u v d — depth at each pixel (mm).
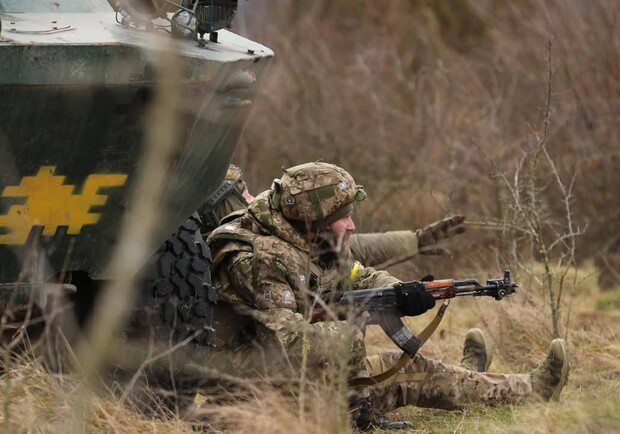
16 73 13805
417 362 18375
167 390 16734
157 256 16656
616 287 29938
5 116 13984
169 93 14281
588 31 38188
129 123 14484
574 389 20156
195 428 16469
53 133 14273
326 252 17266
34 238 14781
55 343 16312
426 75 43000
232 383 17109
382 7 47281
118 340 16219
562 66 37688
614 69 37375
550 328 23859
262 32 44656
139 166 14797
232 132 15688
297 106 39656
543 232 32969
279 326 16641
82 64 14047
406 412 18906
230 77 15055
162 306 16594
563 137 36000
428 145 37750
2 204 14516
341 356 15531
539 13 40688
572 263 29453
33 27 14758
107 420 14570
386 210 34656
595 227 33688
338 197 17016
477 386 18531
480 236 31609
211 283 17109
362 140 38656
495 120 37500
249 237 17281
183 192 15477
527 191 27938
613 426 15602
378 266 23625
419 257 29312
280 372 16625
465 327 25141
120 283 15211
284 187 17156
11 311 15062
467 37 46438
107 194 14852
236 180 21219
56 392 14695
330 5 47469
